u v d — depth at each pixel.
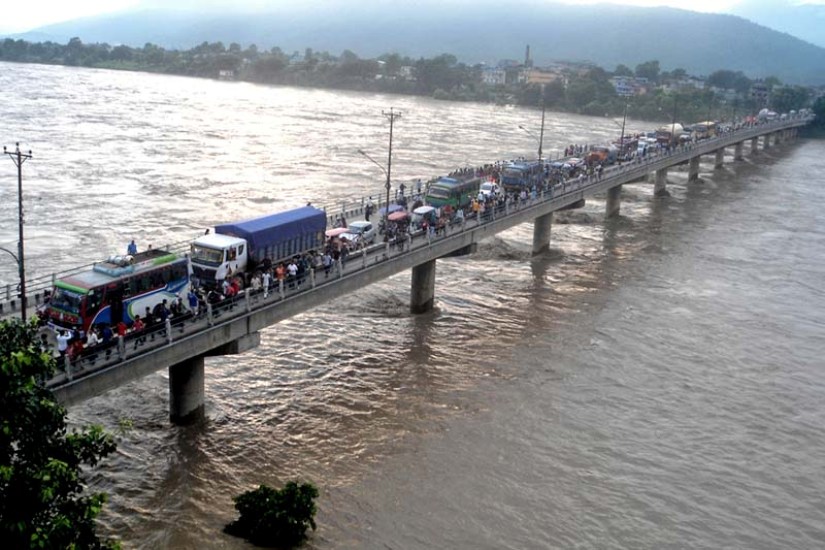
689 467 43.84
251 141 157.12
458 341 59.78
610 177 102.38
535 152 163.00
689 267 85.94
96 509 22.23
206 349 42.25
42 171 111.75
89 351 36.25
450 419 47.16
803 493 42.06
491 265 81.69
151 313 41.50
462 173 85.12
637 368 56.94
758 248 96.56
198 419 44.28
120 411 44.78
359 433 44.75
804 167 177.25
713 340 63.72
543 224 86.50
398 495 39.00
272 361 53.28
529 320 65.69
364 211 73.25
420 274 64.12
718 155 165.62
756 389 54.72
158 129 166.62
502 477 41.31
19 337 23.03
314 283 50.22
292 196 105.50
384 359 55.22
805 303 75.69
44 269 68.12
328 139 166.62
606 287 76.62
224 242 49.28
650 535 37.53
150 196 100.88
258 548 34.00
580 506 39.34
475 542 35.94
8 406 21.42
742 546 37.25
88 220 86.62
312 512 35.56
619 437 46.56
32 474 21.22
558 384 53.22
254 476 39.75
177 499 37.28
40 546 20.44
